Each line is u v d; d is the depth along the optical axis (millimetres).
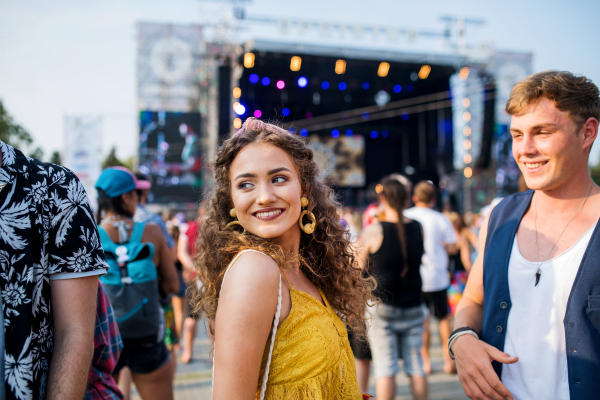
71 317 1180
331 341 1130
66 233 1204
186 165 13719
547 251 1375
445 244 4309
